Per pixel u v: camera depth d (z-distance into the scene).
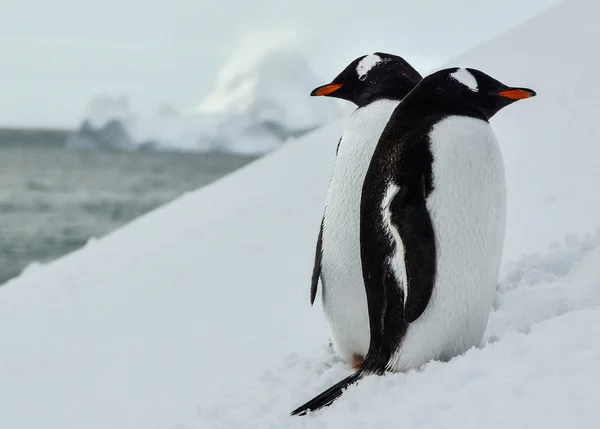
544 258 9.89
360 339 8.07
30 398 11.83
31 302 16.92
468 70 7.29
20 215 74.00
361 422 6.22
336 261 7.97
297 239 16.38
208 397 10.05
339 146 8.16
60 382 12.13
